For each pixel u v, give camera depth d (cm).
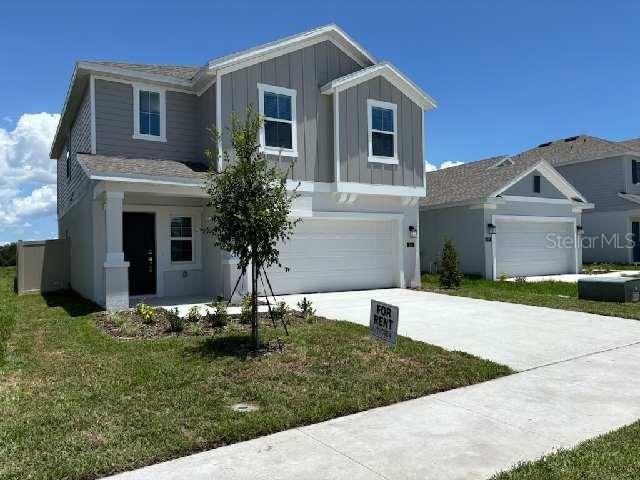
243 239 690
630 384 579
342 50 1416
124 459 380
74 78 1248
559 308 1132
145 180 1048
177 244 1368
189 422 448
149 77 1245
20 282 1552
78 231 1450
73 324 918
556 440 422
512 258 1933
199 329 848
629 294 1215
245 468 371
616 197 2553
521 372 631
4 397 515
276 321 920
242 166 689
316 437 428
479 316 1032
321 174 1369
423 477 357
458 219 1923
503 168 2095
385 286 1536
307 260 1406
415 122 1525
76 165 1479
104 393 527
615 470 358
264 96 1280
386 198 1502
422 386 560
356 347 725
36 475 354
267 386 549
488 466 374
